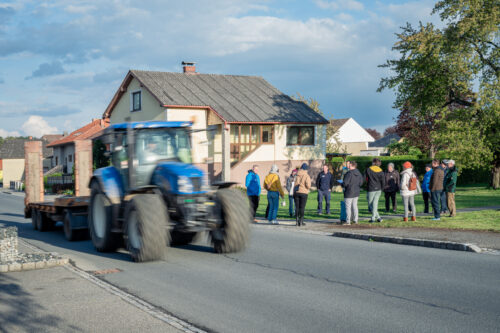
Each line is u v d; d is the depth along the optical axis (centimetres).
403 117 4691
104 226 1017
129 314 573
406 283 715
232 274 793
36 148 1598
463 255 939
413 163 4012
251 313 576
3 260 859
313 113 3641
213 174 3262
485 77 2970
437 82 3075
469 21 2722
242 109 3369
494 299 623
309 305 607
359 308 591
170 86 3419
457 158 3033
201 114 3325
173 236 1096
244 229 955
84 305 611
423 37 2883
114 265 888
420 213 1719
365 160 4319
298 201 1420
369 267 837
